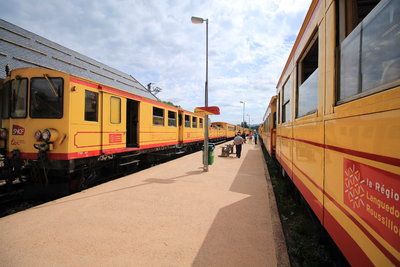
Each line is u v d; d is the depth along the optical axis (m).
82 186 6.16
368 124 1.47
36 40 14.28
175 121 12.45
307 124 3.15
